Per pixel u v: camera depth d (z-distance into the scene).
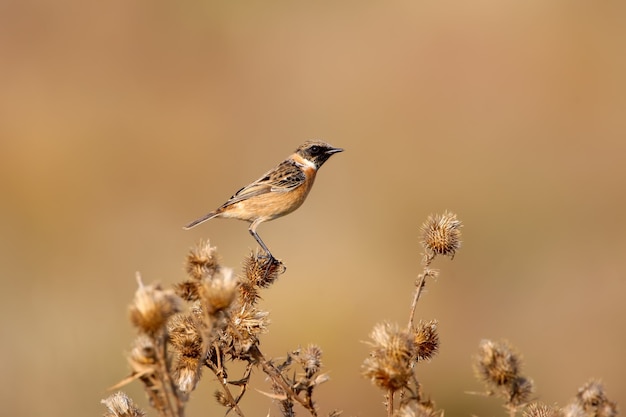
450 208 20.08
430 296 16.33
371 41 23.80
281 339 14.25
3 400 12.99
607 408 5.43
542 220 19.72
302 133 22.58
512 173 20.88
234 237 19.09
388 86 22.88
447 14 23.78
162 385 4.83
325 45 24.09
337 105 22.88
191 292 5.72
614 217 19.77
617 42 22.53
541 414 5.49
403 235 19.05
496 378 5.25
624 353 15.36
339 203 20.12
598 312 16.31
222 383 5.74
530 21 23.14
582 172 20.97
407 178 20.73
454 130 21.97
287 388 5.70
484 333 16.19
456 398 13.32
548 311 16.53
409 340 5.30
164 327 4.84
